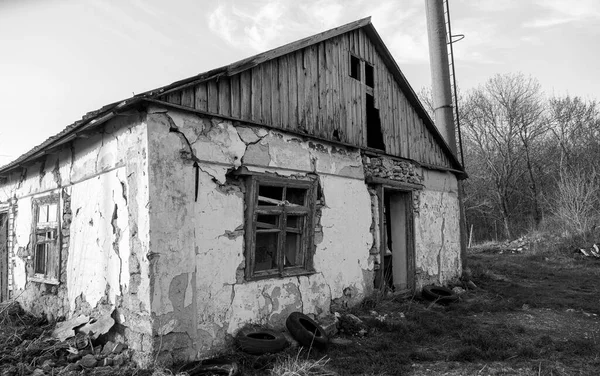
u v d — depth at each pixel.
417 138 10.86
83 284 6.30
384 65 10.02
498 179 31.05
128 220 5.29
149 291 4.86
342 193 7.98
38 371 4.68
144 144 5.09
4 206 9.74
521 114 31.11
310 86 7.65
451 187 12.17
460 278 11.78
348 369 5.14
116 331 5.40
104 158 5.93
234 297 5.78
